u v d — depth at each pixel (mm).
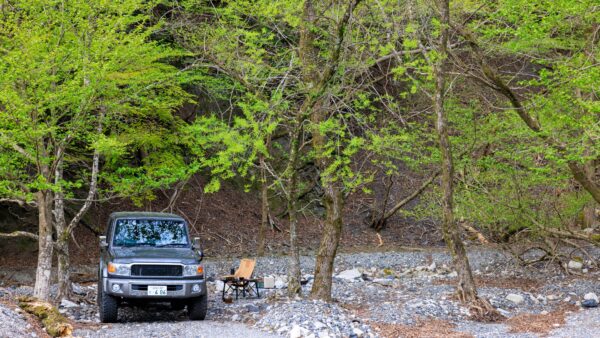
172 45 19438
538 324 12688
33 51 10820
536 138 16078
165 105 14828
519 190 18141
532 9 12562
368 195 32156
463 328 12164
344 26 12156
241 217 28656
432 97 14414
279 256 24641
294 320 11281
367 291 16719
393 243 28656
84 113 12016
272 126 10711
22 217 21922
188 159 22281
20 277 19453
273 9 13812
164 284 11828
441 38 13781
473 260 22266
